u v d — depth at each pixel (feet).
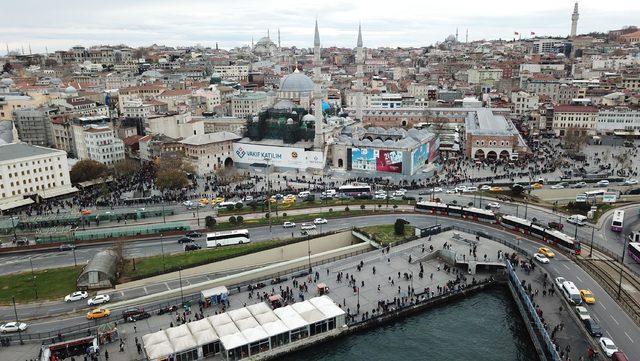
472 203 586.04
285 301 387.96
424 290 409.69
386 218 563.48
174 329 337.11
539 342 335.26
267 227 540.52
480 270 446.60
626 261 435.12
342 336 361.92
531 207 582.35
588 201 585.63
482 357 343.26
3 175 611.47
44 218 549.54
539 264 435.12
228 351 321.73
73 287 417.08
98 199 633.61
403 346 354.54
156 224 540.52
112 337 338.13
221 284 419.74
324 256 470.80
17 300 398.21
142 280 424.46
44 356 313.94
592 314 352.69
